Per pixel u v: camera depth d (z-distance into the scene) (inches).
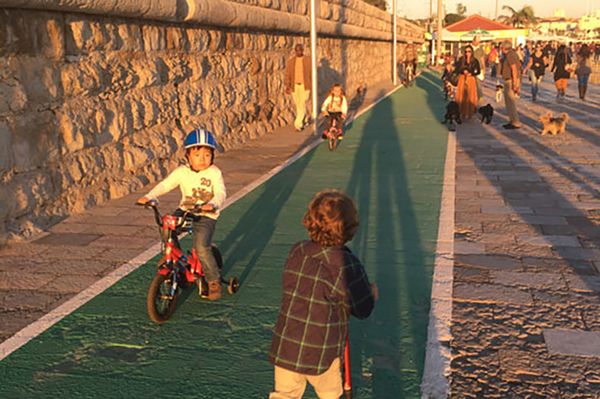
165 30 387.9
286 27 617.6
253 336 165.9
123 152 338.3
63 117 288.0
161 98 382.6
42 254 234.8
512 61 541.0
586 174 359.3
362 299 101.2
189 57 424.2
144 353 157.6
